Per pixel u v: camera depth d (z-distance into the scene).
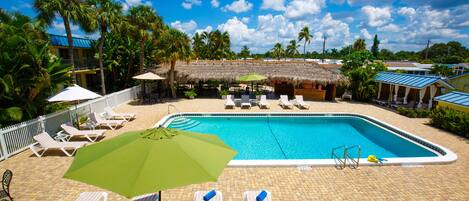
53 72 11.41
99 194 5.78
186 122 15.26
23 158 8.69
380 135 14.04
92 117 12.40
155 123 13.84
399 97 23.27
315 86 23.89
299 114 17.06
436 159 8.87
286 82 23.23
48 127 10.75
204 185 7.07
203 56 56.53
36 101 11.41
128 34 23.19
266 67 24.66
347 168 8.30
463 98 14.16
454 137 12.13
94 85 31.11
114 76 29.50
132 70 29.95
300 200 6.46
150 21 22.95
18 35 10.04
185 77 22.70
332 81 21.38
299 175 7.78
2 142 8.49
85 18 19.77
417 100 21.94
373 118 15.93
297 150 11.68
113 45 28.67
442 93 19.53
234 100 20.81
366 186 7.21
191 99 22.11
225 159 3.81
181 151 3.45
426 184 7.38
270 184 7.22
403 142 12.51
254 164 8.24
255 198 5.88
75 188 6.78
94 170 3.14
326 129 14.99
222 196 6.49
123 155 3.32
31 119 10.60
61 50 25.12
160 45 20.75
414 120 15.60
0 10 11.10
